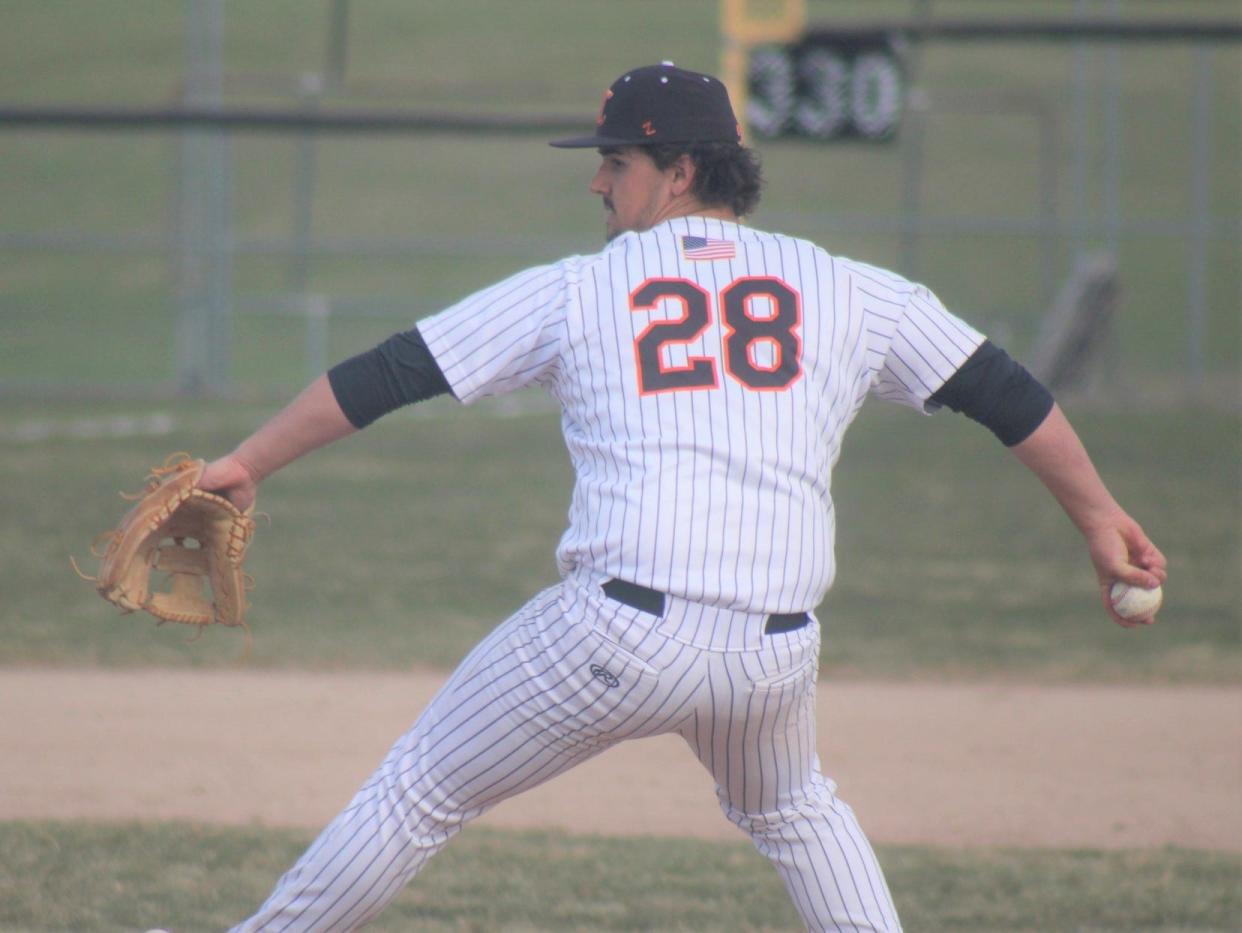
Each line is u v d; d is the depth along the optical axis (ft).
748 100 178.29
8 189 360.48
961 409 35.60
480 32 430.20
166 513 34.81
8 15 443.73
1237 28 174.60
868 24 175.83
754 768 35.68
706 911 48.96
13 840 54.75
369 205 360.07
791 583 33.27
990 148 385.50
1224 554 112.57
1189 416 184.24
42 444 155.12
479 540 115.44
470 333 34.19
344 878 35.29
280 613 93.09
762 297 34.32
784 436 33.35
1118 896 50.96
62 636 86.38
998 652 87.10
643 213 35.99
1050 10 403.54
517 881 51.60
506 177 378.12
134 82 383.45
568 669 33.45
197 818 59.11
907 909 49.55
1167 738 72.23
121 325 267.18
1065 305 208.23
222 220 206.69
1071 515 36.35
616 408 33.45
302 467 147.64
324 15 439.22
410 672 81.10
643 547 32.53
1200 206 210.38
